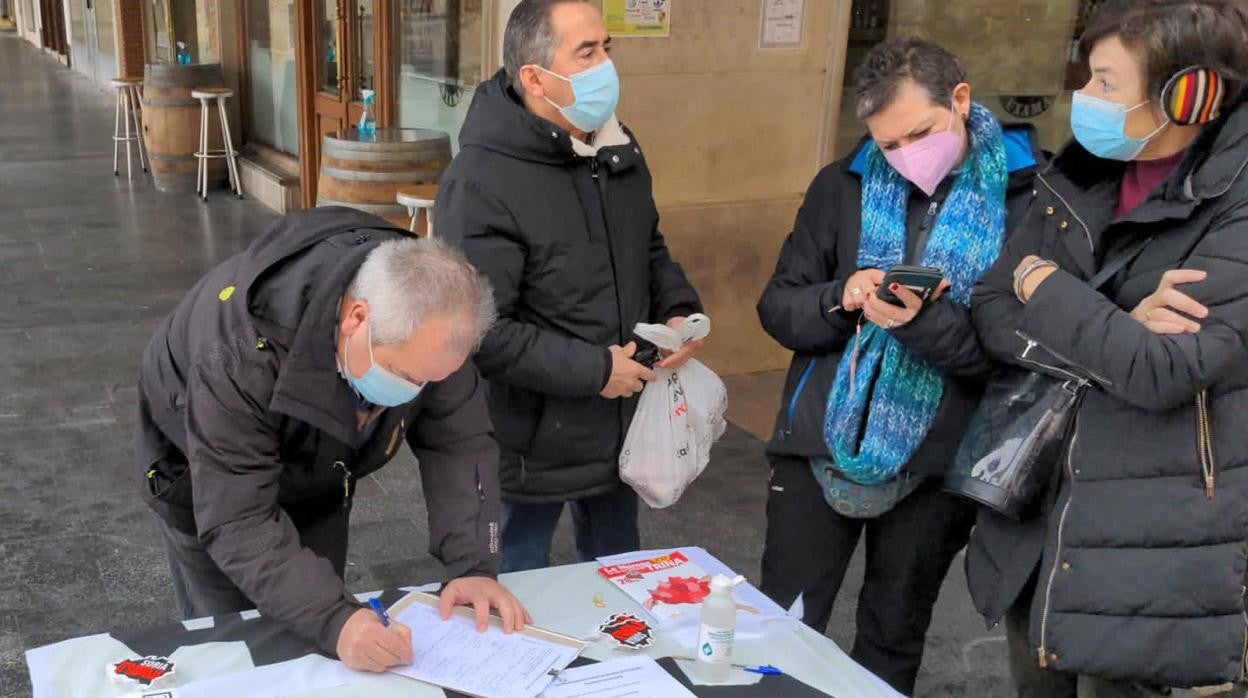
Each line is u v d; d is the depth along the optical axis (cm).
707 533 358
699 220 447
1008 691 275
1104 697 184
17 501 354
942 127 194
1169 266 166
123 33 1155
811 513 224
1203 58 153
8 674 265
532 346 213
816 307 213
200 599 196
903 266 186
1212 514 163
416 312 146
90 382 456
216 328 160
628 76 416
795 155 460
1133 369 159
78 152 1032
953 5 473
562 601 187
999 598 186
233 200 827
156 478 180
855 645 232
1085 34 170
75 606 298
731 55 432
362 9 653
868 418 207
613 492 246
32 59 1981
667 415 233
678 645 173
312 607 161
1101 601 169
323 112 719
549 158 216
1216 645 166
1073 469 172
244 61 868
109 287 591
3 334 507
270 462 164
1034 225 187
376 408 173
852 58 462
